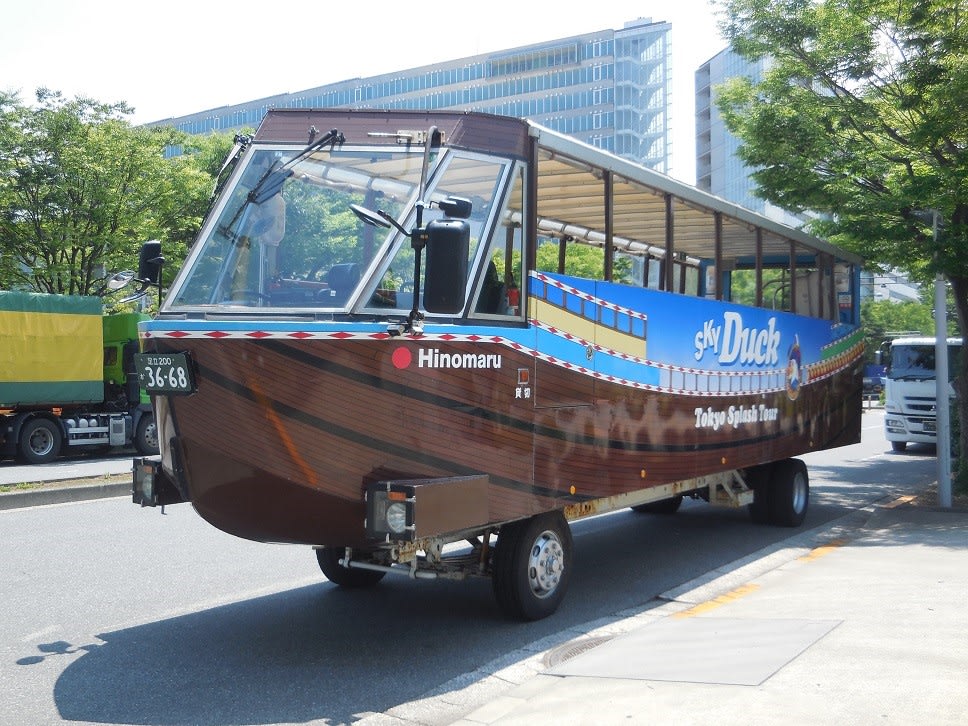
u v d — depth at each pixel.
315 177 6.07
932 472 18.14
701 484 9.43
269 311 5.59
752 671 5.08
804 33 14.16
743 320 9.91
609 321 7.49
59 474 15.30
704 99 100.69
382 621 6.98
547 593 7.00
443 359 5.93
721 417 9.38
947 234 12.29
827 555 8.94
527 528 6.78
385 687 5.55
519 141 6.54
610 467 7.48
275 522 5.66
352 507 5.61
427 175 5.98
